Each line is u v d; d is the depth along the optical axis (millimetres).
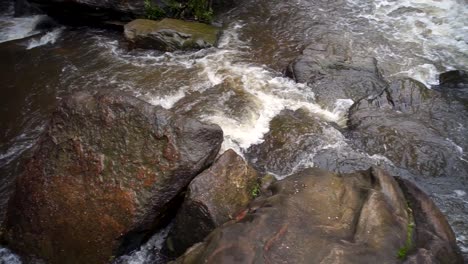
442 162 7520
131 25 10891
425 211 5793
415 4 12383
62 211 6547
